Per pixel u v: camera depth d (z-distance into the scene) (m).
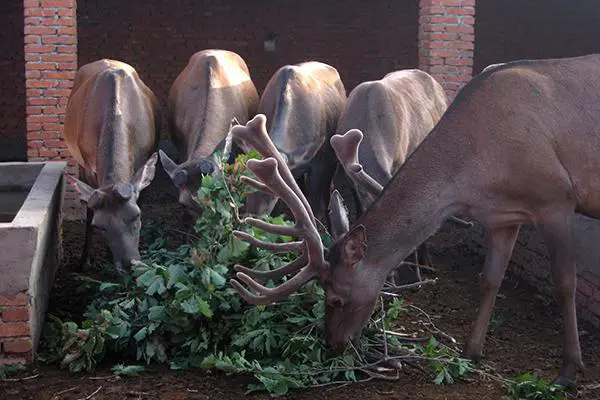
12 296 4.56
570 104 4.59
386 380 4.58
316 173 6.85
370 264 4.41
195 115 6.59
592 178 4.58
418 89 6.90
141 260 5.50
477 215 4.61
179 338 4.82
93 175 6.42
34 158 8.52
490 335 5.44
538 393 4.33
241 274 4.29
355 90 6.41
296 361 4.66
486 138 4.51
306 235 4.33
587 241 5.68
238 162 5.12
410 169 4.54
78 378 4.56
